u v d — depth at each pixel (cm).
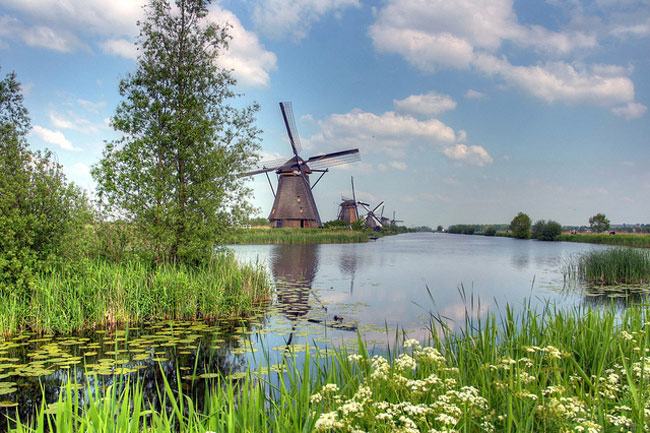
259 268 1263
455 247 4281
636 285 1480
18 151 961
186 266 1226
